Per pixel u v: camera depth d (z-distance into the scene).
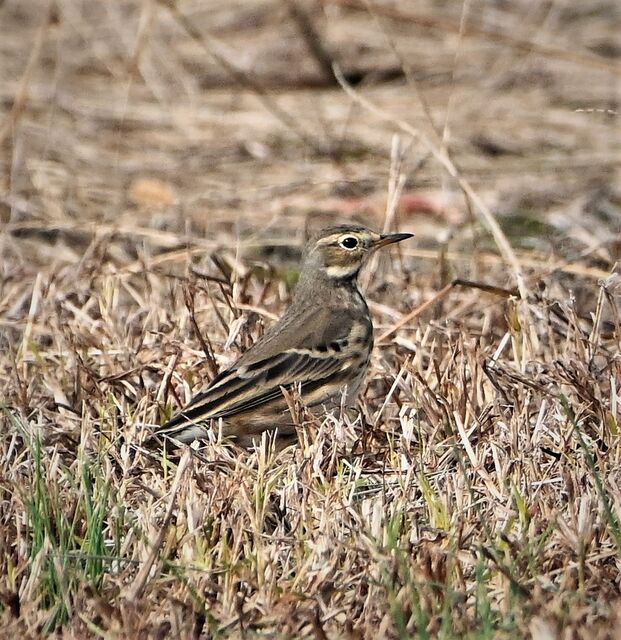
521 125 21.08
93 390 11.92
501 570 8.50
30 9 25.19
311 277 12.84
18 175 19.14
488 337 13.18
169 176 19.70
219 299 13.71
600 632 7.96
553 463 10.39
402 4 24.30
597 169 19.67
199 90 22.75
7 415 11.49
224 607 8.63
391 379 12.30
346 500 9.71
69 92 22.39
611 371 11.61
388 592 8.38
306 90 22.81
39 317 13.80
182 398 11.99
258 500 9.62
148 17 20.86
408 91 22.36
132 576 9.03
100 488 9.81
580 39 23.22
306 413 11.10
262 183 19.25
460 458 9.93
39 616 8.59
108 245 15.73
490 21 23.73
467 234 17.17
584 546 8.90
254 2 24.72
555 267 14.41
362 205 18.30
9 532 9.62
